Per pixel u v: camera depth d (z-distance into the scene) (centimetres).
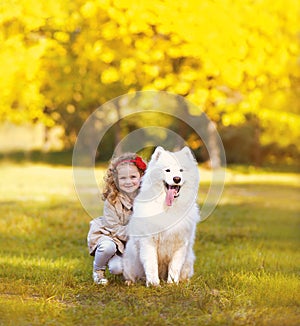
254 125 2873
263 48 1491
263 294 570
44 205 1411
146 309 518
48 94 2147
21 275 665
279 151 3030
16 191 1766
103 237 614
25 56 1652
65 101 2458
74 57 1972
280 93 2117
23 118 2150
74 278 642
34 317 491
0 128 3478
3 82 1744
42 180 2172
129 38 1447
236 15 1418
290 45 1540
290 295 562
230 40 1398
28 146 3959
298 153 3005
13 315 492
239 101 1822
